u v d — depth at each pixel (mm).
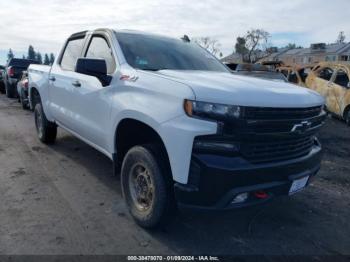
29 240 3000
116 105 3436
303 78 14352
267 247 3104
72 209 3637
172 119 2750
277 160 2887
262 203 2842
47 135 6070
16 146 6074
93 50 4375
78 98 4340
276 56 66812
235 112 2586
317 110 3240
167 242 3090
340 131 9555
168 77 3053
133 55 3809
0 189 4086
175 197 2793
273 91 2883
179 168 2701
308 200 4238
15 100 14367
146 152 3082
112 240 3068
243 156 2688
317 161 3373
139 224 3299
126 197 3475
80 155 5625
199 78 3072
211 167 2578
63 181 4434
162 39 4480
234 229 3393
